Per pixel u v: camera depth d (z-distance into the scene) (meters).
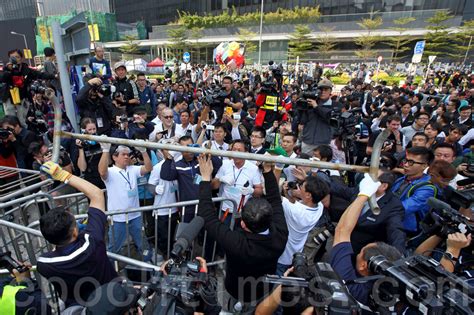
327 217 3.48
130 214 3.81
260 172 3.81
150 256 4.02
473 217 2.42
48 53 8.09
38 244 3.52
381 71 29.97
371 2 43.62
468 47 33.88
